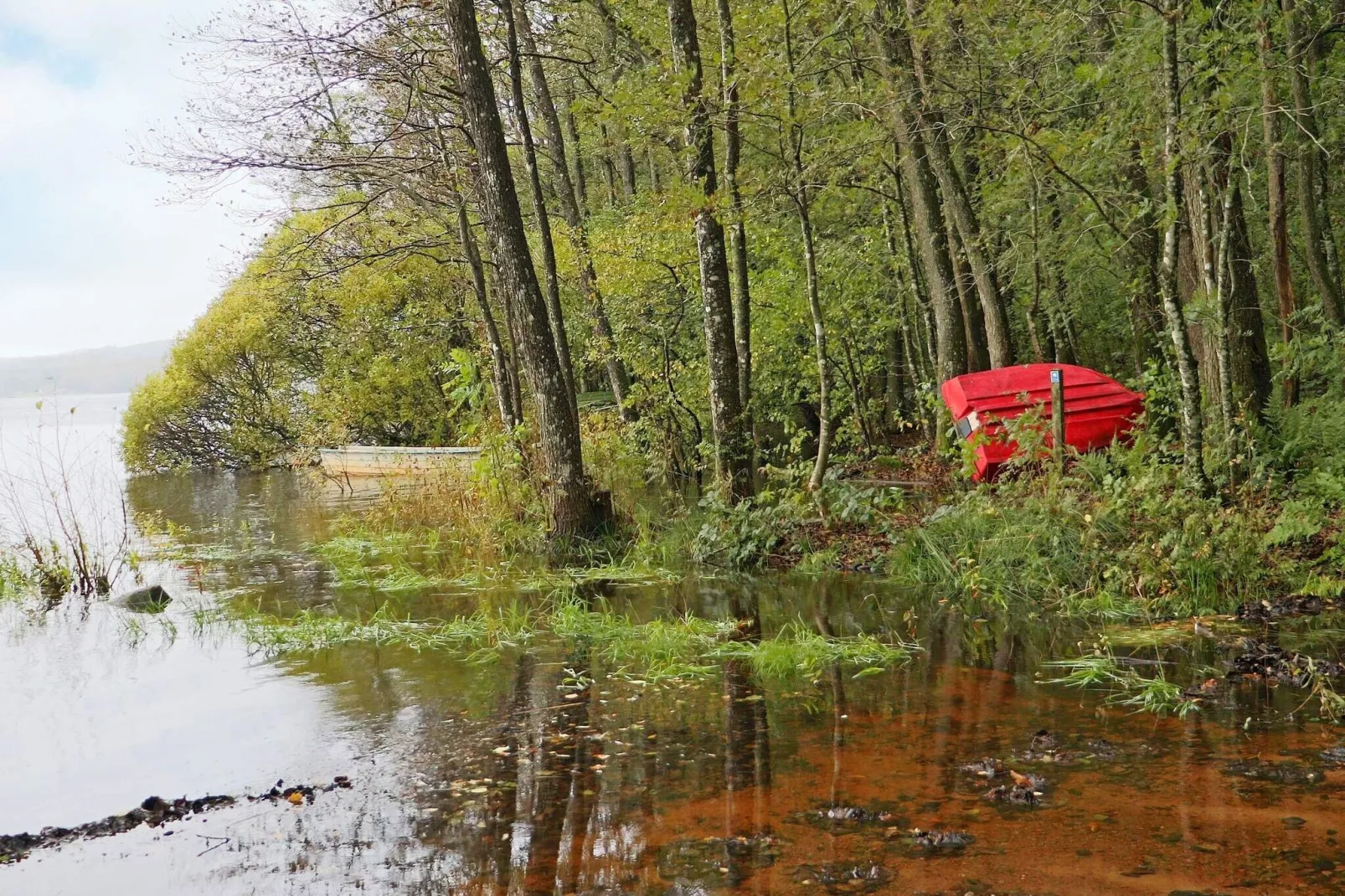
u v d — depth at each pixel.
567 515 11.63
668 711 5.55
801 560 10.16
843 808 3.96
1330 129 10.30
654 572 10.19
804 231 11.12
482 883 3.53
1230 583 7.26
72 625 9.00
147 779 4.83
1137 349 13.83
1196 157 8.31
